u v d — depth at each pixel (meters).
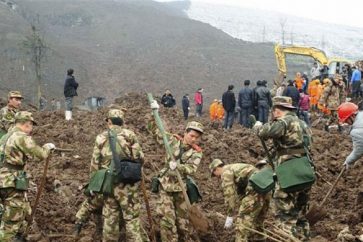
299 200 7.38
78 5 102.31
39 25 86.12
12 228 7.02
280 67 30.02
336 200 10.16
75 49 79.50
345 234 7.95
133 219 7.14
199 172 12.31
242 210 7.39
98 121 17.72
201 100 26.83
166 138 7.46
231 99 19.14
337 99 18.83
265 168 7.39
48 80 63.38
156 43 87.75
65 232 8.27
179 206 7.51
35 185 9.95
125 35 91.25
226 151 14.01
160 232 7.90
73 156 13.04
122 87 69.88
